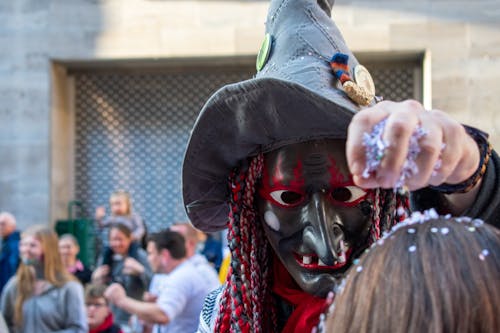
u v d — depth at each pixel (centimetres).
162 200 662
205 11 583
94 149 662
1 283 428
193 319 267
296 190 93
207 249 414
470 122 547
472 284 55
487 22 549
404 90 602
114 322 339
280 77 96
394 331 56
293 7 102
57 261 304
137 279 354
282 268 104
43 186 604
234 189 103
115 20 593
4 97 605
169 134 662
